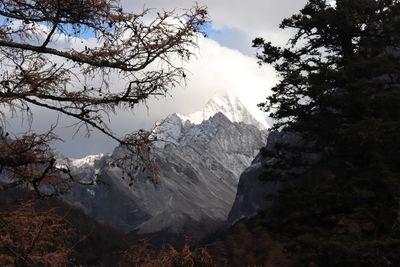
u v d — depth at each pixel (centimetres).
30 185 463
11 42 470
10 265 489
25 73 465
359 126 1945
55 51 488
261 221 2225
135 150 500
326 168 2286
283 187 2311
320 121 2238
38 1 471
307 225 2125
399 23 2189
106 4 485
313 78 2127
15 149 432
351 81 2134
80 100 491
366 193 1922
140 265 1070
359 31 2314
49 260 502
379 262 1814
